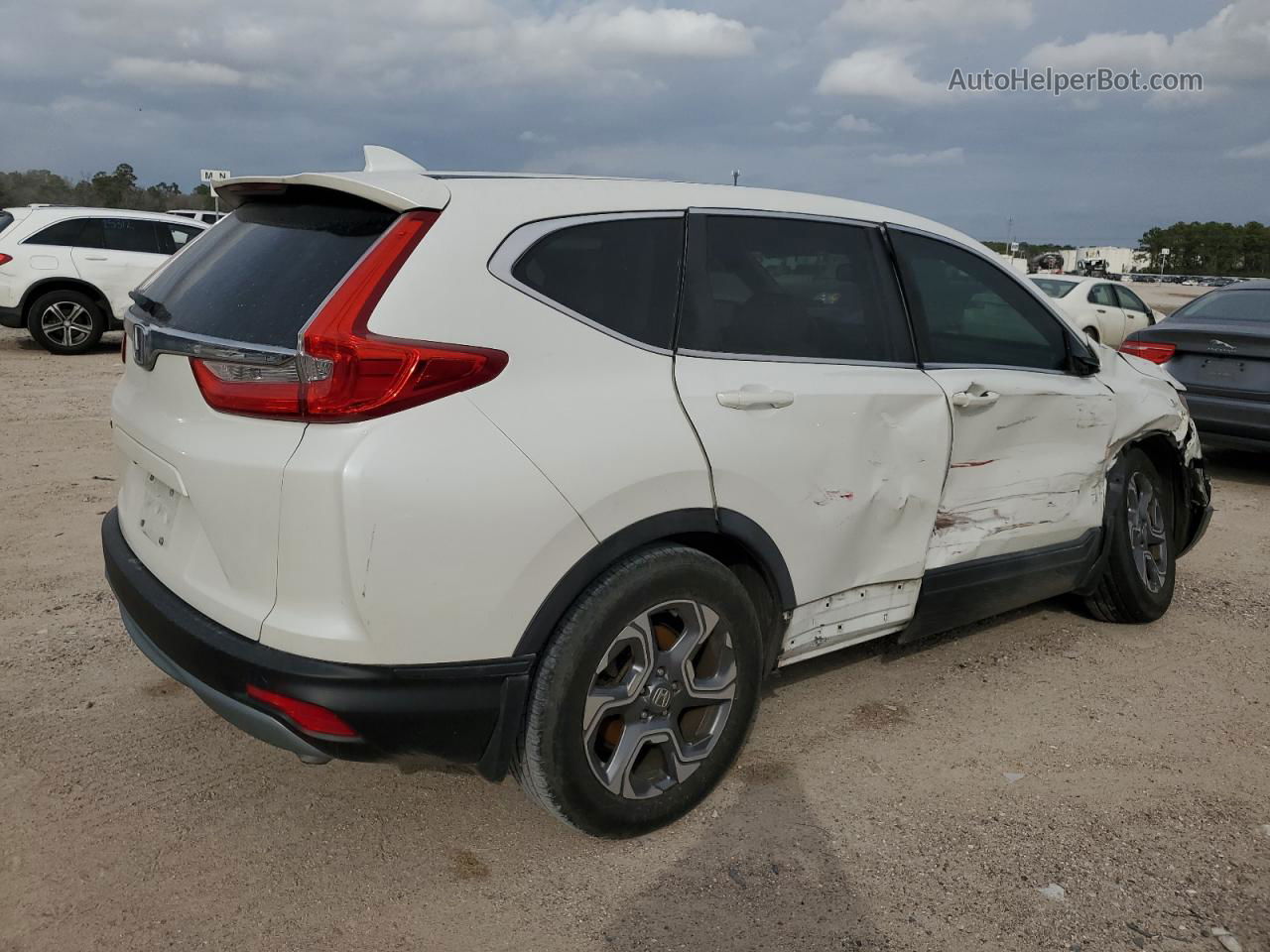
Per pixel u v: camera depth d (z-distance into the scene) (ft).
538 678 8.36
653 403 8.89
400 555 7.55
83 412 29.27
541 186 9.11
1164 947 8.15
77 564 16.24
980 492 12.03
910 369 11.35
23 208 42.68
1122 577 14.49
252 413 7.81
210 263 9.25
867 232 11.43
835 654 13.85
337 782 10.27
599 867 9.02
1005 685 13.01
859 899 8.64
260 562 7.81
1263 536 20.40
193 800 9.86
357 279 7.80
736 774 10.63
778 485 9.71
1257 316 25.12
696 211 9.93
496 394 8.04
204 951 7.86
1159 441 15.19
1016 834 9.66
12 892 8.41
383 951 7.93
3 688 11.93
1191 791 10.52
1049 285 54.08
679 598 9.04
